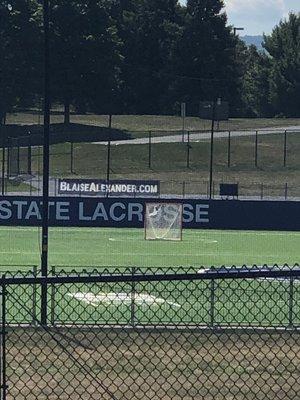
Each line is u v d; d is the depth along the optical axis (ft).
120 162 260.01
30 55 295.07
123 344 47.47
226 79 384.27
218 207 175.22
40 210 172.24
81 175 246.06
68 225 173.78
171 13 400.47
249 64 480.64
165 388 40.86
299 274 29.81
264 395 39.96
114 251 135.03
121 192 201.16
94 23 310.86
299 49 412.98
